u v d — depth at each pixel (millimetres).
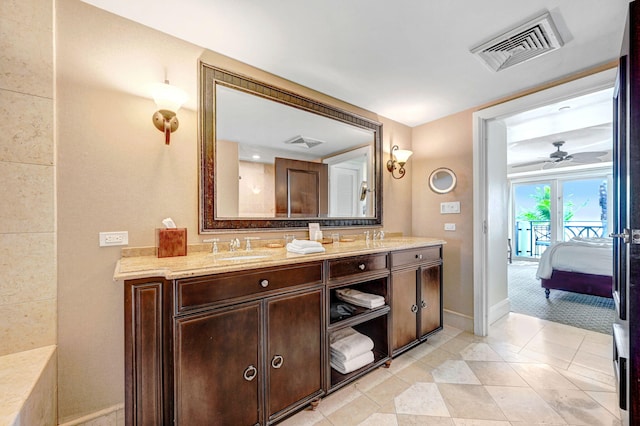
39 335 1265
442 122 2893
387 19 1487
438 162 2920
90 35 1394
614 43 1673
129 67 1493
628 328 1188
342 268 1728
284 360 1442
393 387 1778
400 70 1999
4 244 1207
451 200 2807
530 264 6270
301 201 2211
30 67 1256
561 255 3697
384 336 2020
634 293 1151
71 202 1337
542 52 1771
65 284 1319
